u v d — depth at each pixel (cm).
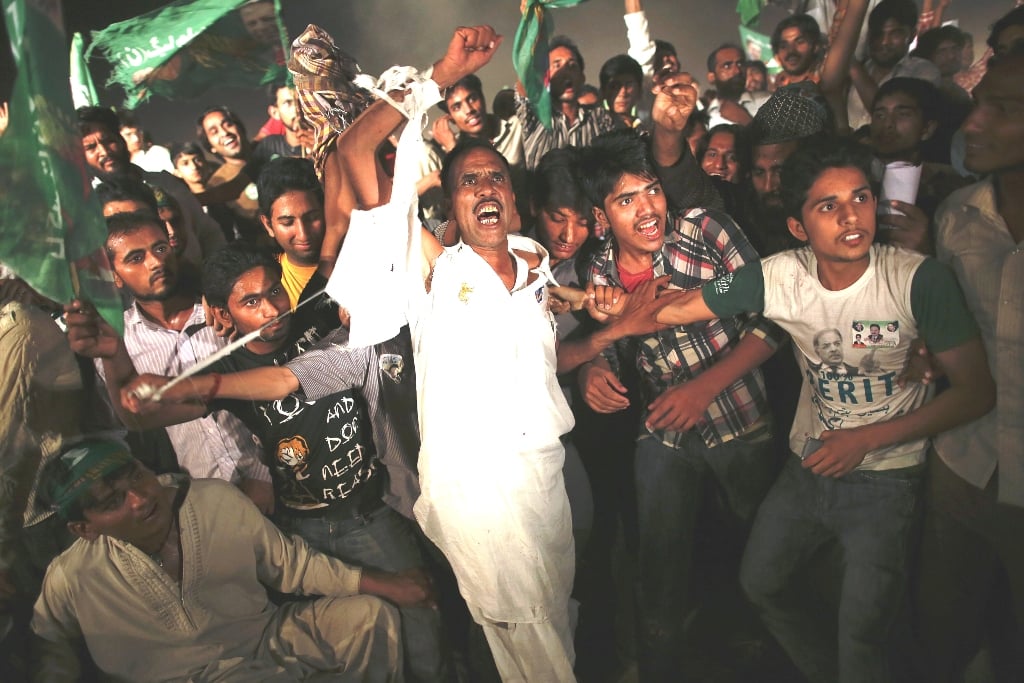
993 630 286
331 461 272
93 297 214
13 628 255
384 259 234
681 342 286
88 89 423
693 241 284
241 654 264
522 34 317
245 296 267
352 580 275
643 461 297
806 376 266
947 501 252
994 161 222
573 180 306
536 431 236
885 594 250
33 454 267
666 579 296
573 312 320
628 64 538
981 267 235
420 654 285
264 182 316
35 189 192
